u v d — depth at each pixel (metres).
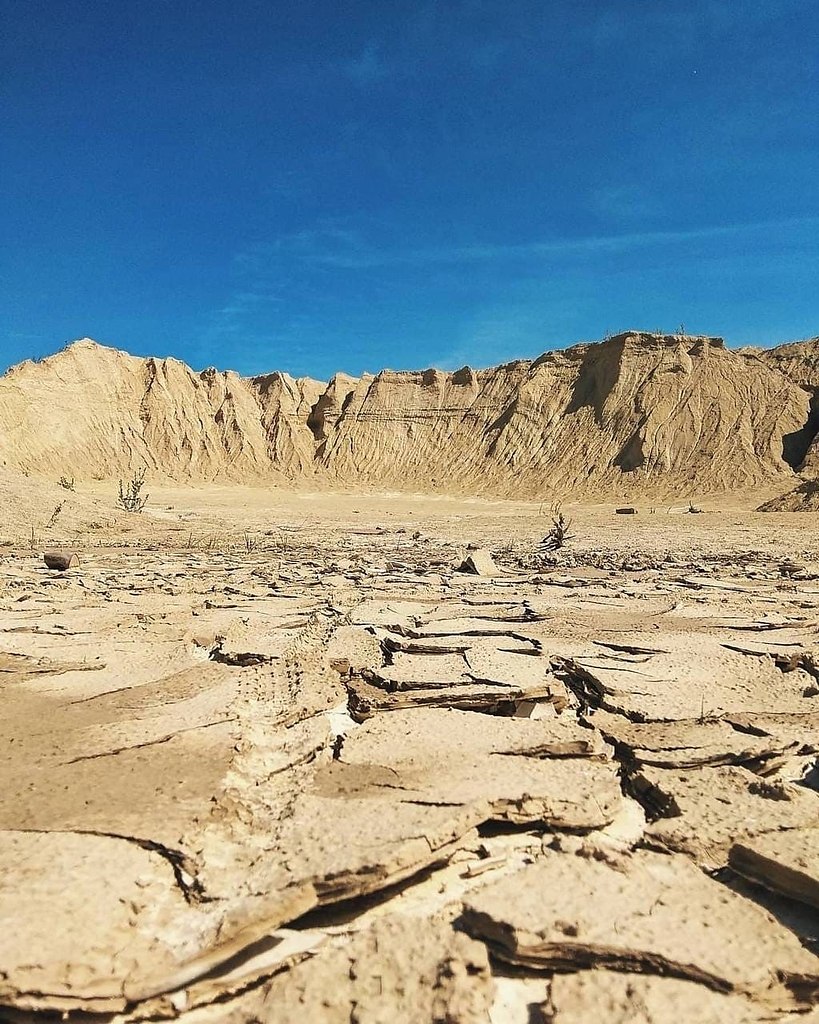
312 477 77.31
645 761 4.95
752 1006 2.73
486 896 3.29
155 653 7.59
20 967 2.79
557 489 65.25
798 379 65.62
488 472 72.50
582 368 76.44
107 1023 2.74
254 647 7.64
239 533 28.17
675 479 59.78
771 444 59.69
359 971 2.81
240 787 4.45
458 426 80.00
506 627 8.85
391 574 14.68
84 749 4.97
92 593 11.54
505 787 4.32
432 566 16.41
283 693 6.10
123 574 14.36
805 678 6.88
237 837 3.89
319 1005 2.66
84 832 3.79
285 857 3.55
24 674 6.89
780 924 3.20
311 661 6.98
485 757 4.85
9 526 23.98
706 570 15.50
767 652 7.68
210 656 7.69
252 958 3.02
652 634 8.48
